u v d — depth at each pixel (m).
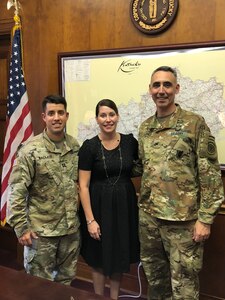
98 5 2.60
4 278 1.40
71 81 2.74
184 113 1.87
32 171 1.88
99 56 2.61
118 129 2.61
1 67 3.27
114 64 2.56
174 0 2.31
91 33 2.66
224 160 2.27
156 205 1.90
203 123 1.82
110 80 2.59
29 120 2.75
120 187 2.01
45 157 1.90
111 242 2.01
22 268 3.09
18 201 1.85
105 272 2.03
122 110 2.58
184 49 2.31
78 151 2.05
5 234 3.46
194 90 2.32
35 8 2.87
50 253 1.95
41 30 2.86
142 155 1.99
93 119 2.70
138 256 2.10
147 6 2.40
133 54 2.48
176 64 2.35
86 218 2.04
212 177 1.78
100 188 2.03
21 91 2.76
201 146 1.79
